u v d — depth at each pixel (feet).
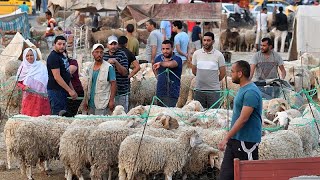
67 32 101.81
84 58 86.43
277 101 43.34
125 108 45.75
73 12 119.75
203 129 37.63
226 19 126.00
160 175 35.12
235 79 29.35
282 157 34.37
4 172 38.04
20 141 35.09
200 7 84.58
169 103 45.80
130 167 32.53
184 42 63.10
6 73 60.59
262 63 47.50
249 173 23.38
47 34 102.12
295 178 21.44
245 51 113.09
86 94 44.65
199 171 34.58
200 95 45.60
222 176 29.76
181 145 33.04
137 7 87.97
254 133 29.14
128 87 46.29
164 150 32.73
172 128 36.88
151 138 32.96
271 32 111.86
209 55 45.47
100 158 33.81
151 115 40.01
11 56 71.00
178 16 85.25
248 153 29.22
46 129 35.60
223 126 39.06
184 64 63.16
